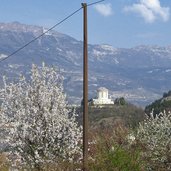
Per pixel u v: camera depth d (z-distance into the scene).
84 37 21.92
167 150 25.91
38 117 21.72
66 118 21.94
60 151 21.75
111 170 19.05
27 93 22.08
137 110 88.94
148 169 24.98
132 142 26.69
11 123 21.81
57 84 22.38
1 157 23.11
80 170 20.70
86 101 21.48
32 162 21.69
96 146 20.97
